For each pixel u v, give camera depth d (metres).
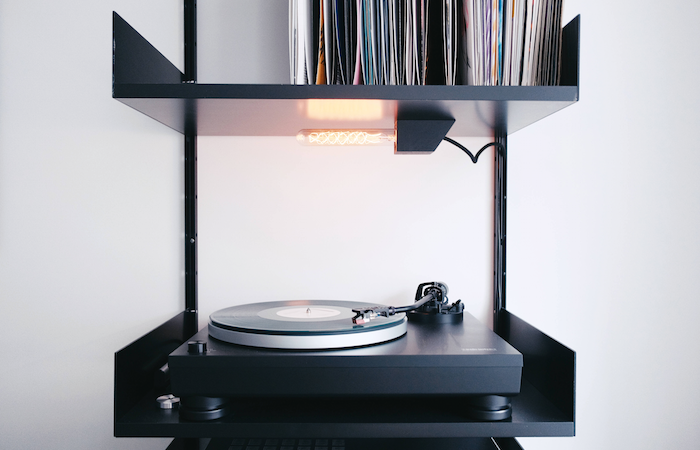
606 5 1.10
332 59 0.81
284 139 1.06
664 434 1.10
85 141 1.06
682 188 1.10
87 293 1.06
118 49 0.68
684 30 1.10
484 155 1.07
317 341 0.67
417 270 1.07
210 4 1.06
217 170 1.06
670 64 1.10
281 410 0.71
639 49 1.10
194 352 0.65
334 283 1.07
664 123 1.10
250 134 1.03
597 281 1.09
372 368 0.64
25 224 1.06
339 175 1.07
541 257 1.09
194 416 0.67
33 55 1.06
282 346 0.67
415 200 1.07
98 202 1.06
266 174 1.06
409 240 1.07
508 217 1.08
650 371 1.10
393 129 0.94
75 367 1.07
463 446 0.93
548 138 1.09
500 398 0.69
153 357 0.83
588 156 1.09
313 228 1.07
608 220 1.09
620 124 1.10
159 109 0.76
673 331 1.10
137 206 1.06
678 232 1.10
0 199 1.06
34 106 1.06
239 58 1.07
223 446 0.87
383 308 0.78
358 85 0.68
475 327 0.84
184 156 1.06
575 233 1.09
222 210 1.06
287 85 0.68
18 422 1.06
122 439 1.07
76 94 1.06
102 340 1.07
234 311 0.84
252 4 1.06
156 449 1.08
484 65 0.78
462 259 1.07
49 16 1.06
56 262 1.06
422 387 0.65
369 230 1.07
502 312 1.05
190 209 1.05
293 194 1.07
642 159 1.10
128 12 1.05
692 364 1.10
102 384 1.07
